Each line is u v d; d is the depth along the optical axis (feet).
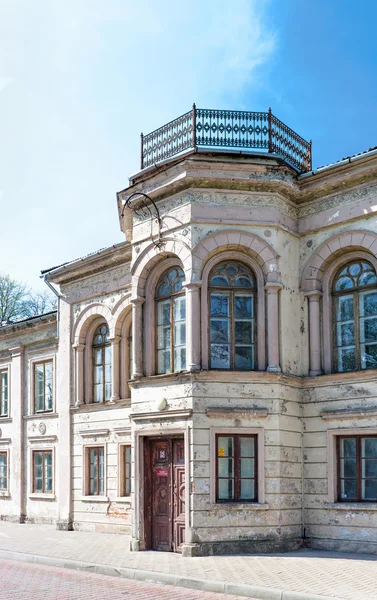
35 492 78.74
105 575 43.29
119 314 67.77
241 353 51.78
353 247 51.31
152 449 52.80
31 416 80.43
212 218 51.75
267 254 51.75
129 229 61.36
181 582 38.96
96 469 69.26
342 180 51.49
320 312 52.80
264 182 52.13
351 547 47.60
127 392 67.31
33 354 82.38
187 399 49.44
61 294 75.25
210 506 47.85
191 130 53.42
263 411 49.24
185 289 51.39
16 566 47.73
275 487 48.73
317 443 50.72
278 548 47.85
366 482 48.42
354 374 49.24
